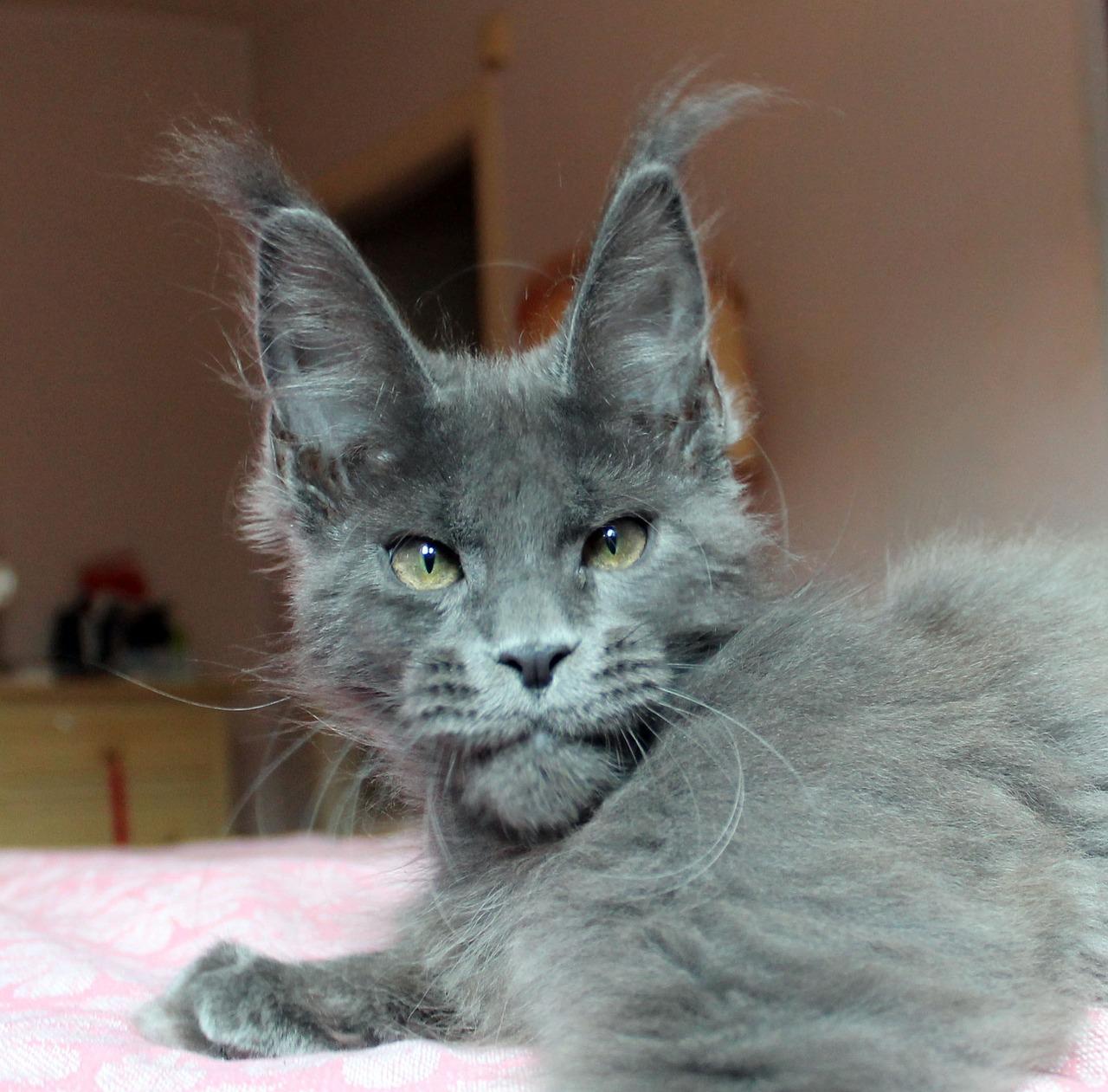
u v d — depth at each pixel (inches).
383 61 44.8
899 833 12.7
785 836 12.5
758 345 32.7
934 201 29.3
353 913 19.0
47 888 21.8
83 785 38.9
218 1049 13.7
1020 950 12.1
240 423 50.2
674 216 15.4
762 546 15.6
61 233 49.2
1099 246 26.3
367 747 15.5
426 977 14.6
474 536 14.1
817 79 31.6
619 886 12.6
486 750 13.7
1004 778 14.0
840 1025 10.8
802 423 31.9
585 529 14.2
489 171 39.8
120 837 39.1
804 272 31.8
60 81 49.5
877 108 30.5
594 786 13.7
